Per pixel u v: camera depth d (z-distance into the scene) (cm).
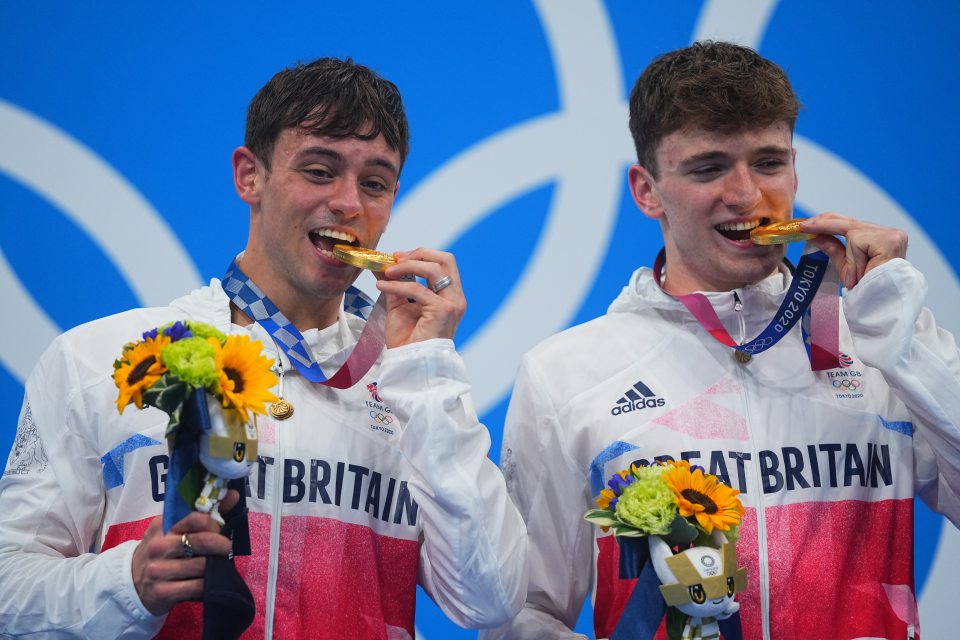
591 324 1035
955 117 1466
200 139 1373
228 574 748
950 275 1440
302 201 898
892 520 946
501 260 1395
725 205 949
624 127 1423
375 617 888
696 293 979
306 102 903
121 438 873
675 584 774
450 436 860
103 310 1333
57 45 1352
